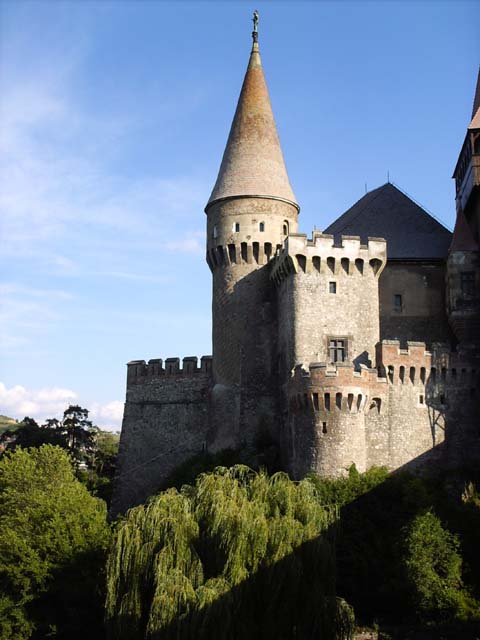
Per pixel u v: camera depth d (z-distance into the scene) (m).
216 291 66.19
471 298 62.03
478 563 49.09
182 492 43.81
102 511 53.62
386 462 55.72
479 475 56.00
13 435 91.38
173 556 38.34
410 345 57.72
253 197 65.06
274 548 38.75
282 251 60.88
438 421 57.34
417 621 45.78
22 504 52.69
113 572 39.41
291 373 56.47
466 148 65.69
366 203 69.38
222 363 64.75
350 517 50.62
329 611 37.75
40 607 47.22
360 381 54.47
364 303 60.28
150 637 35.75
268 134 67.69
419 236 66.25
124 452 70.88
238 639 36.34
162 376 71.12
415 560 46.16
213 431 64.56
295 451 55.03
